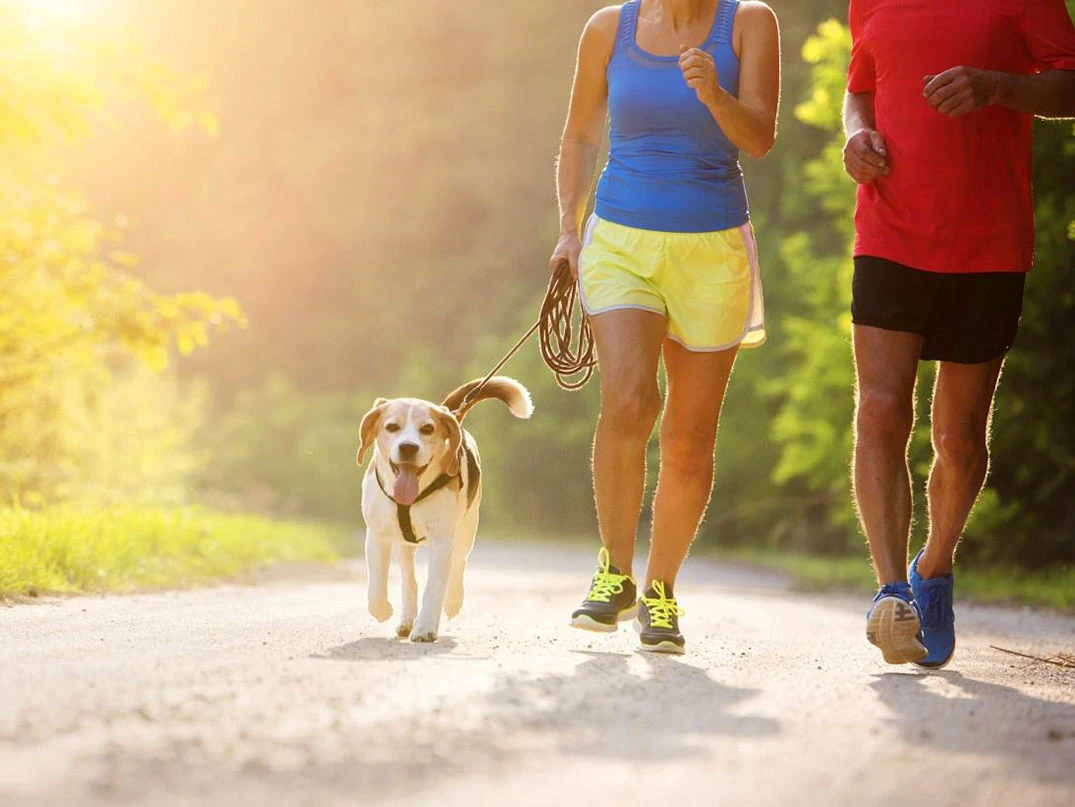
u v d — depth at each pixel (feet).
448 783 11.41
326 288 261.24
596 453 24.48
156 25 281.74
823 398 85.51
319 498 206.80
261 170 274.16
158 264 277.64
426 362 223.30
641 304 24.26
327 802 10.68
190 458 105.40
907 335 22.85
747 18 24.91
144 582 42.47
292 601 36.58
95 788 10.89
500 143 244.22
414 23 263.08
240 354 263.29
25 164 69.10
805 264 87.66
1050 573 73.00
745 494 136.87
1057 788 12.07
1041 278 73.92
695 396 24.72
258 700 15.25
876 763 12.80
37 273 68.28
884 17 22.90
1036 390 75.31
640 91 24.57
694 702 16.38
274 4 278.87
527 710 15.11
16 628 24.38
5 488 74.38
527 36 247.91
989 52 22.34
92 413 90.38
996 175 22.52
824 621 37.50
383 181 258.98
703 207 24.41
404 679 17.28
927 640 22.90
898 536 22.16
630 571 24.45
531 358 185.06
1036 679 21.43
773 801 11.10
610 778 11.78
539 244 226.17
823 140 168.86
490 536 162.30
